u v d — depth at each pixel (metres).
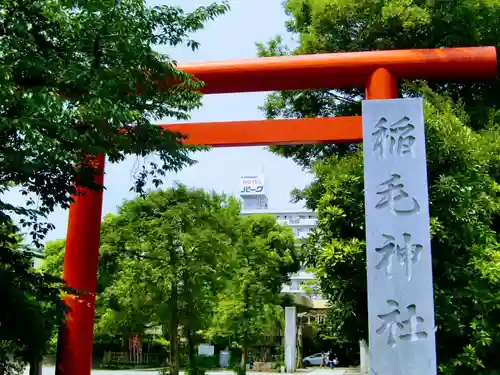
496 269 9.43
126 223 17.81
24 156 7.77
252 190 72.75
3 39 8.05
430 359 8.23
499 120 12.29
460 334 9.50
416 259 8.56
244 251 22.94
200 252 17.19
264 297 23.11
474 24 12.87
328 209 10.16
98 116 7.91
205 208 18.03
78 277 11.05
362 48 14.02
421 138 9.04
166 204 17.48
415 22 12.84
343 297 10.48
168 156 9.43
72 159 7.94
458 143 10.06
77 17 8.31
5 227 9.69
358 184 10.29
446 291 9.66
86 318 10.95
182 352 27.78
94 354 39.66
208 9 9.05
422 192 8.82
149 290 17.34
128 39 8.27
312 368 38.12
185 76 9.49
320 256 10.09
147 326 26.12
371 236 8.71
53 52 8.16
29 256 9.81
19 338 9.41
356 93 15.53
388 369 8.23
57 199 8.90
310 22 15.30
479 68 10.96
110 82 7.98
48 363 35.34
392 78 11.02
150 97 9.31
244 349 23.73
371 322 8.41
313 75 11.15
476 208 9.90
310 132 11.05
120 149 9.31
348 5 13.62
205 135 11.21
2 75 7.04
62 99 7.66
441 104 11.12
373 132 9.14
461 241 9.95
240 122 11.23
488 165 10.55
